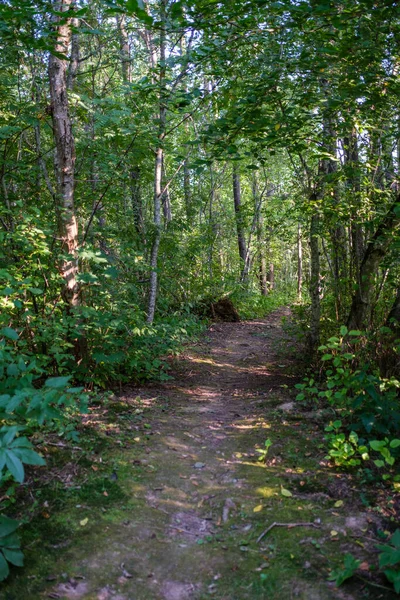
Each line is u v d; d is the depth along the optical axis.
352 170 5.93
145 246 8.79
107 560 2.77
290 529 3.07
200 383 7.30
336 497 3.43
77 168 7.19
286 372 7.81
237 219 16.92
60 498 3.29
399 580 2.38
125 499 3.41
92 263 6.15
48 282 5.63
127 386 6.43
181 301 12.59
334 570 2.64
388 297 6.66
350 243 6.79
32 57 6.90
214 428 5.02
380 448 3.42
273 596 2.51
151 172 9.31
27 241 4.79
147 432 4.70
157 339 6.52
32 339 5.23
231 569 2.74
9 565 2.62
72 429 3.97
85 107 6.70
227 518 3.26
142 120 7.59
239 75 5.91
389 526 3.02
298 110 5.47
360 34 4.50
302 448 4.25
